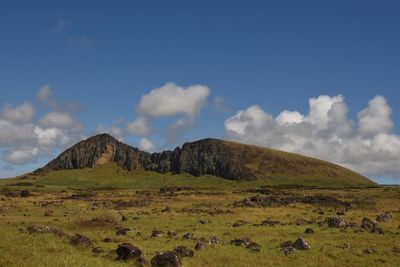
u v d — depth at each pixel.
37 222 63.91
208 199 127.00
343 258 38.97
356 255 41.06
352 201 117.00
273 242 47.84
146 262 30.92
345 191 167.38
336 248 44.19
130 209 97.00
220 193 156.25
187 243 44.62
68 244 35.88
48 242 34.38
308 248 42.19
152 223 67.31
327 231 59.94
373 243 50.09
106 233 52.47
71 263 26.48
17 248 29.52
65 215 79.19
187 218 76.00
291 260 37.06
